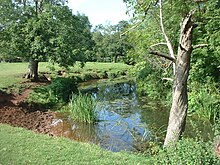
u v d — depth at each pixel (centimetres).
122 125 1328
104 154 745
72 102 1603
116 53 5078
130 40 1588
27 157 688
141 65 1933
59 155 712
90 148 781
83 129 1288
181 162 579
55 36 1859
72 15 2036
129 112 1581
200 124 1210
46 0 1977
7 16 1827
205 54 1258
